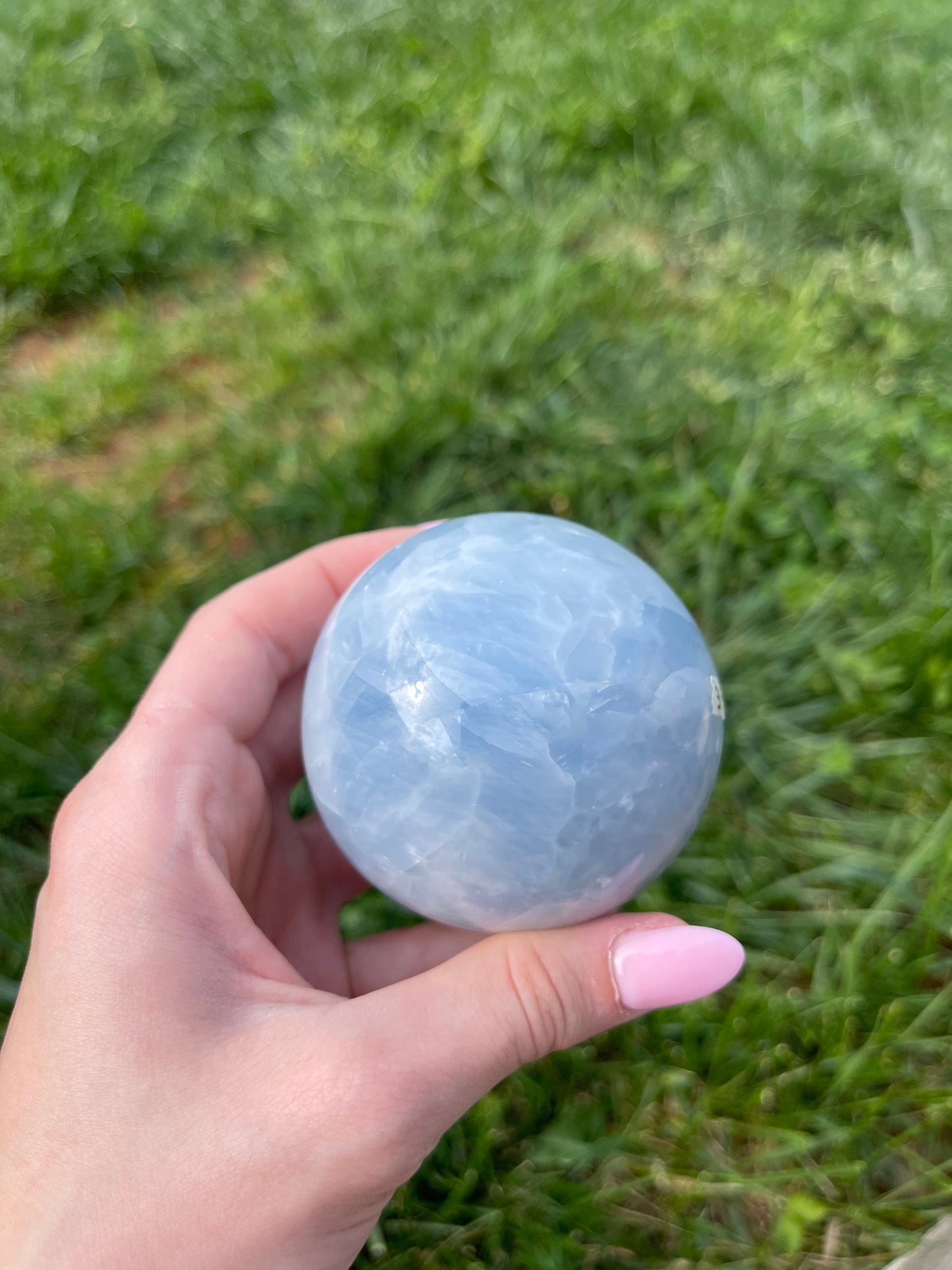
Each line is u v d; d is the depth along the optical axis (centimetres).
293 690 22
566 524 17
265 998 15
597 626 15
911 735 25
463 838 14
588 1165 20
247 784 19
